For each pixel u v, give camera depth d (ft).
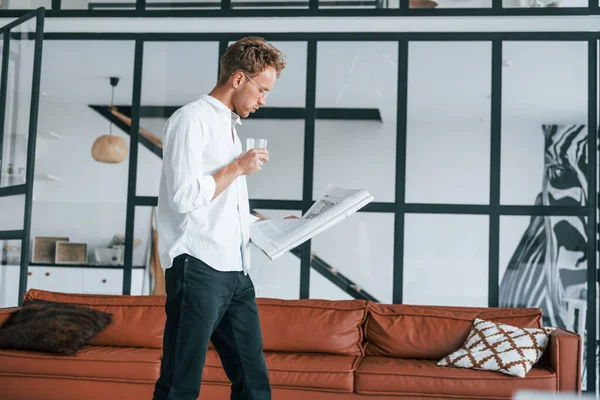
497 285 14.34
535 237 14.34
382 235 14.71
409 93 14.80
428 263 14.56
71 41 15.78
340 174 14.88
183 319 6.76
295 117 15.06
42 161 15.98
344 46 15.03
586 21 14.43
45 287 15.92
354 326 13.09
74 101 15.84
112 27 15.62
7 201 14.38
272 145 15.08
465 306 14.28
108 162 15.81
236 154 7.25
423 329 12.86
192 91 15.43
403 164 14.70
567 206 14.32
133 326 13.21
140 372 11.95
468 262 14.46
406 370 11.60
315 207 8.25
